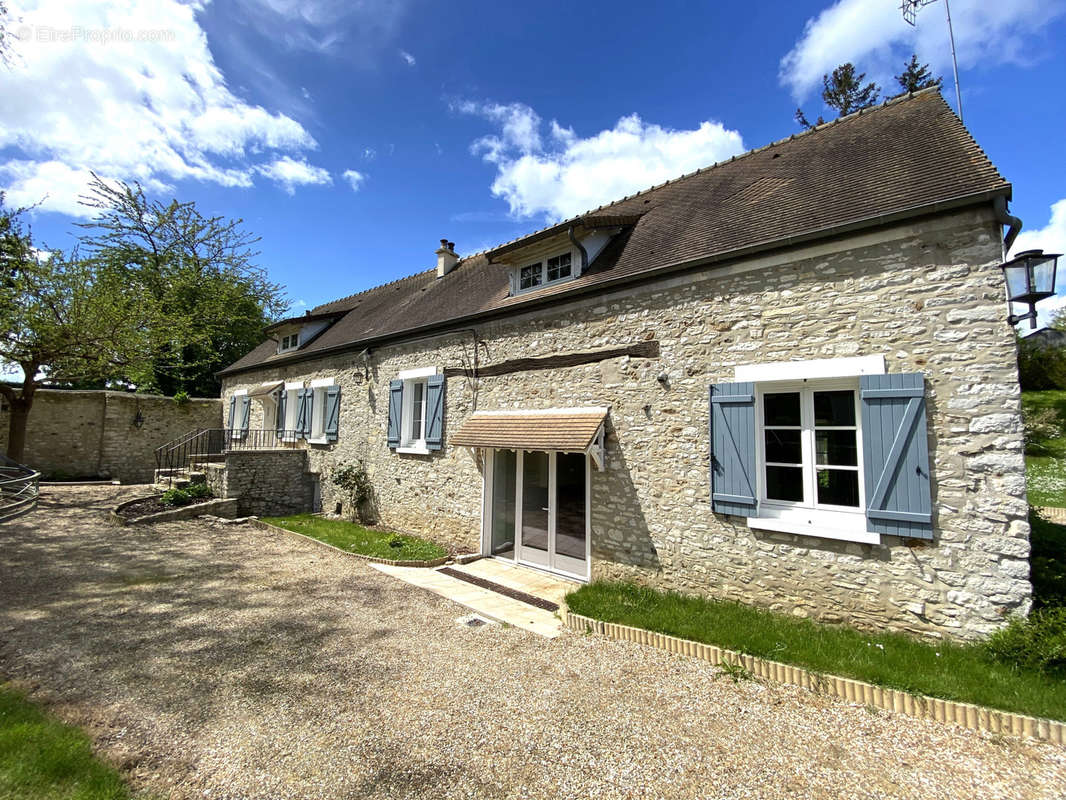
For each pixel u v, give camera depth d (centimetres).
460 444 788
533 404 761
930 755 304
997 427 399
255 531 991
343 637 488
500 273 1039
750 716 350
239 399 1745
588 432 629
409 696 375
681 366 589
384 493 1060
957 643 408
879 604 446
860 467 468
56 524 953
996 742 313
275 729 328
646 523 611
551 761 299
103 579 652
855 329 470
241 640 476
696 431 571
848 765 296
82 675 398
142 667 415
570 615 527
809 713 353
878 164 544
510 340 809
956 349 420
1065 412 1745
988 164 434
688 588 569
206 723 334
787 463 520
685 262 575
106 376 1310
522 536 787
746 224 581
